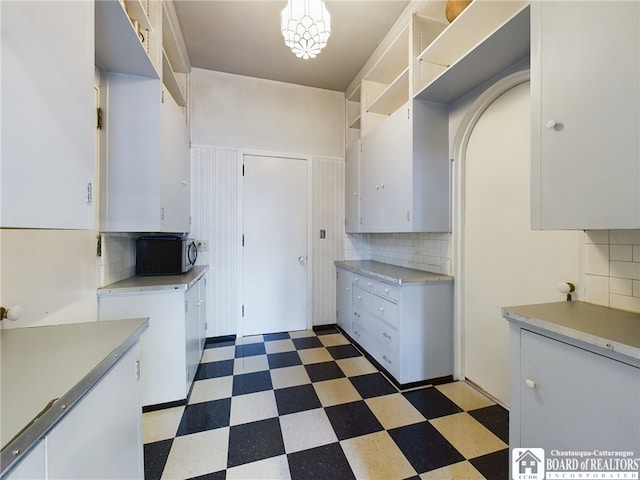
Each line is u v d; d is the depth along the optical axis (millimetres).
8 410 564
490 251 1928
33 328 1016
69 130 852
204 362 2479
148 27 1650
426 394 1964
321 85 3301
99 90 1610
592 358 836
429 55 2010
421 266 2570
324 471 1310
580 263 1289
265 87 3166
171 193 1995
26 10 691
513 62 1630
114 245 1852
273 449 1445
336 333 3240
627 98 827
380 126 2594
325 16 1523
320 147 3381
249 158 3123
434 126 2152
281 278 3256
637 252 1086
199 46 2576
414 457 1389
